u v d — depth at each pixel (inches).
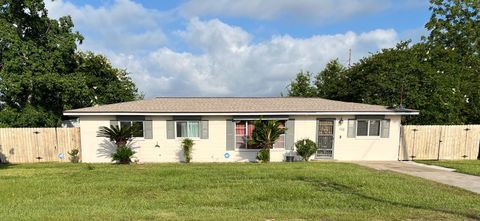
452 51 883.4
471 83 825.5
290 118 601.9
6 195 291.1
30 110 781.3
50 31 816.3
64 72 841.5
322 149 609.6
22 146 602.9
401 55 825.5
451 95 721.0
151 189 315.3
